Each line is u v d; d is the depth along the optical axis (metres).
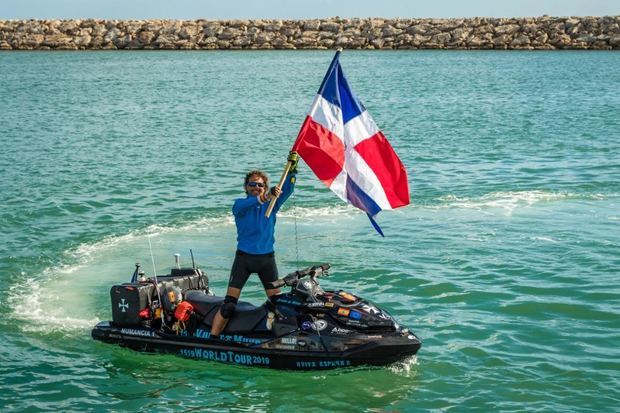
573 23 90.31
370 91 46.59
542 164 20.58
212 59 79.50
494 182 18.30
